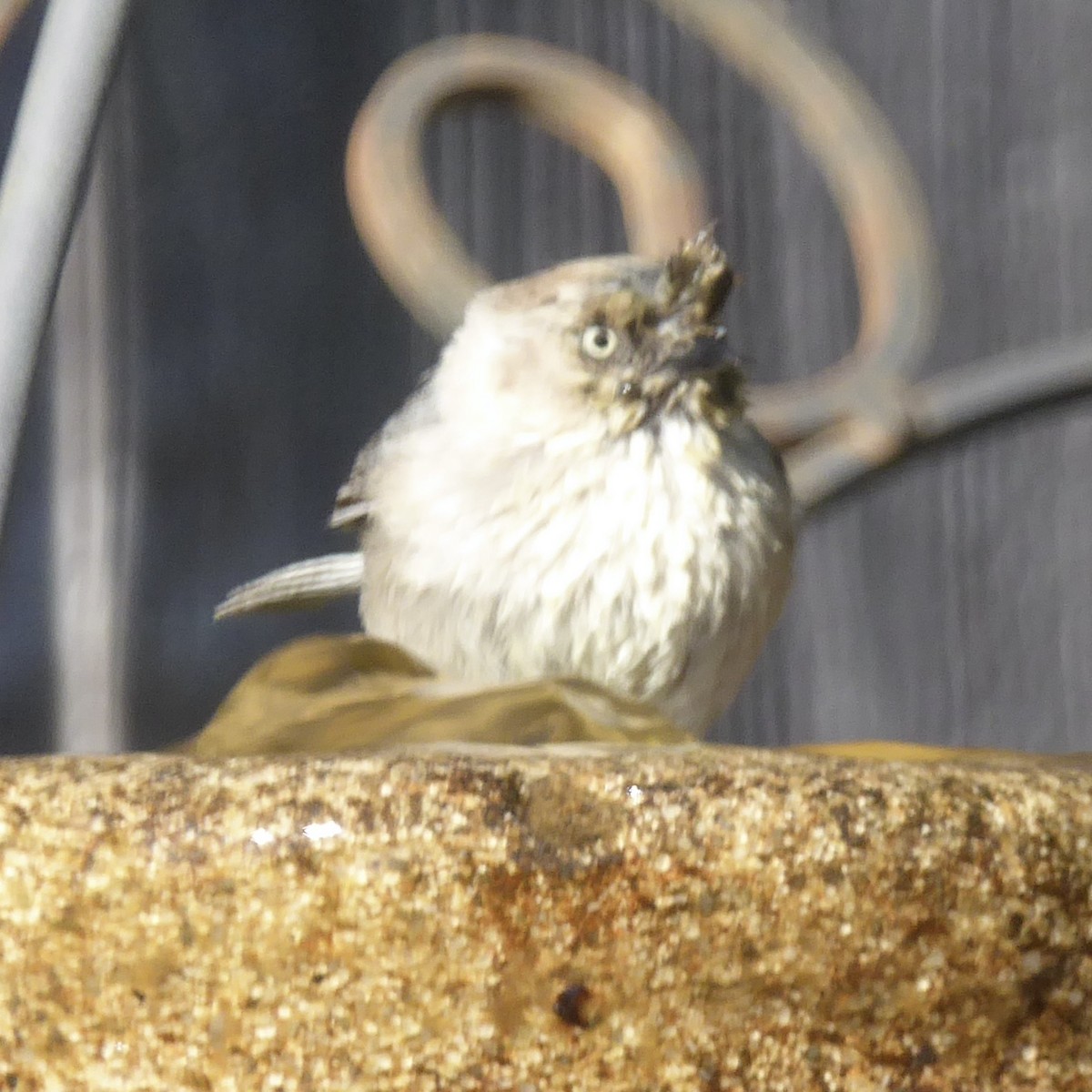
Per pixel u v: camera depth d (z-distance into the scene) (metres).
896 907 1.77
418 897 1.77
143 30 2.01
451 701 1.81
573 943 1.77
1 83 2.01
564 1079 1.77
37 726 2.01
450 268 1.94
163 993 1.77
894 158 1.97
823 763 1.78
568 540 1.88
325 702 1.81
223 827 1.77
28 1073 1.77
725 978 1.77
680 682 1.88
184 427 2.01
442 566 1.88
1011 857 1.77
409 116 1.95
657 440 1.88
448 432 1.89
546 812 1.77
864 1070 1.77
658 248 1.95
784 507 1.89
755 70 1.98
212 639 2.01
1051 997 1.78
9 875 1.77
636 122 1.96
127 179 2.01
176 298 2.01
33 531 2.01
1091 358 1.96
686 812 1.77
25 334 1.82
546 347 1.88
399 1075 1.77
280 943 1.77
